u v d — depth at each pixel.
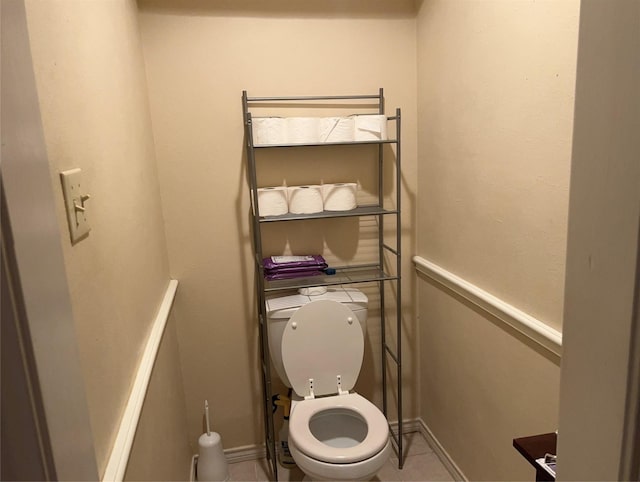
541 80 1.30
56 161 0.72
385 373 2.27
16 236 0.44
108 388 0.88
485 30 1.53
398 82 2.05
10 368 0.45
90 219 0.86
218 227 2.00
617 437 0.49
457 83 1.73
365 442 1.62
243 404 2.17
